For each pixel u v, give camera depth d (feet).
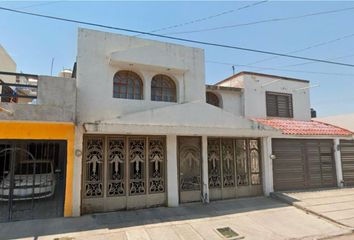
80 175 27.37
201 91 36.01
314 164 41.86
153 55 32.24
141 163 30.89
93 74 30.04
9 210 25.05
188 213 29.01
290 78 49.62
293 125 43.50
